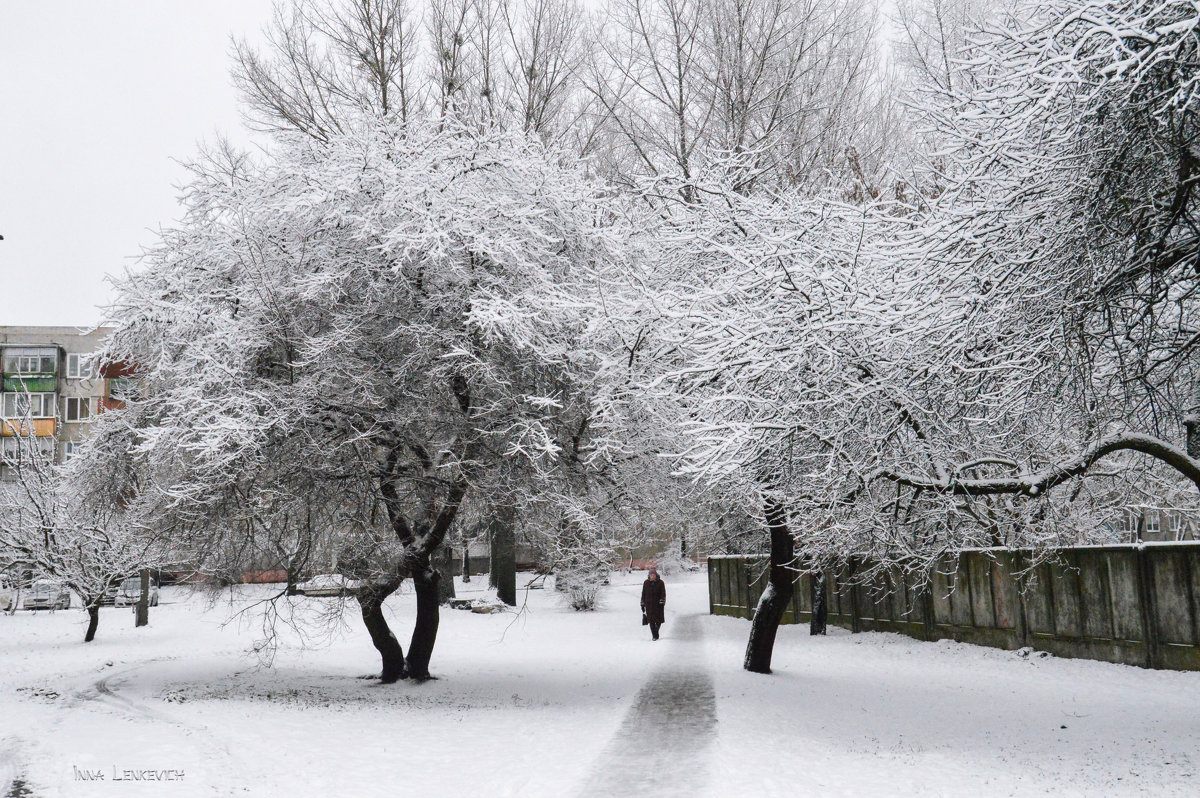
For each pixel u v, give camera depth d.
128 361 13.80
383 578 13.02
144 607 26.61
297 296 12.63
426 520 13.47
